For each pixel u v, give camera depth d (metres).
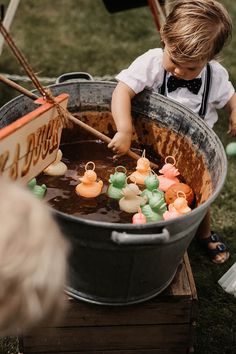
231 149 2.15
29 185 1.75
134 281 1.56
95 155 1.99
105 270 1.52
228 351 1.95
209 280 2.17
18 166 1.51
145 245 1.39
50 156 1.66
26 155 1.52
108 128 2.00
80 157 1.98
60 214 1.39
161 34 1.88
